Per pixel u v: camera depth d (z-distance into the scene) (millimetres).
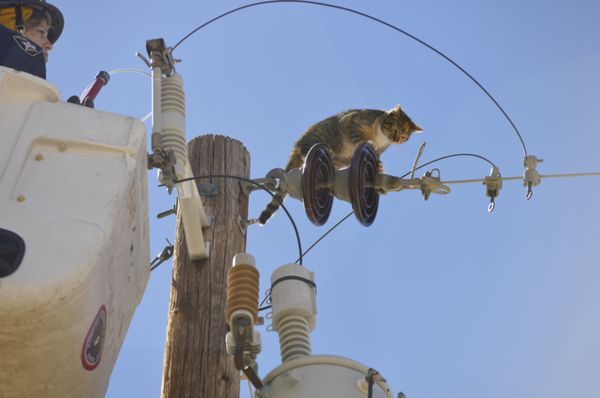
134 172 10016
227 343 10898
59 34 13648
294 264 12031
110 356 10883
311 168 13398
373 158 14500
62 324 8773
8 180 9320
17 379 9203
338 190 13883
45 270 8469
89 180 9617
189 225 15727
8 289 8258
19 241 8633
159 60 14203
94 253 8766
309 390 10148
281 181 15031
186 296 15695
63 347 9062
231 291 11211
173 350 14984
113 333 10711
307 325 11656
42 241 8750
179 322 15367
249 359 10734
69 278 8484
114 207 9367
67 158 9781
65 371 9383
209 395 14320
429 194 14820
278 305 11648
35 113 10047
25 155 9625
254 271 11406
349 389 10172
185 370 14641
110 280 9891
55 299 8430
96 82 13547
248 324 10867
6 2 12867
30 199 9227
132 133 10125
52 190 9391
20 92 10219
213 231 16719
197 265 16172
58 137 9859
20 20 12727
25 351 8883
